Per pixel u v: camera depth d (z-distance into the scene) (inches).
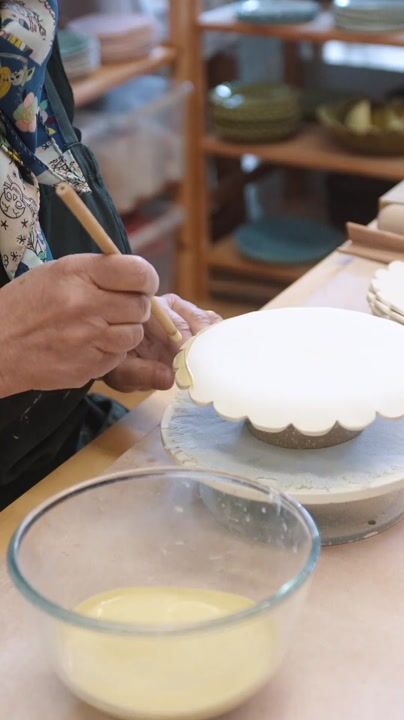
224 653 21.5
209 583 26.3
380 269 43.0
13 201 36.8
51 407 39.0
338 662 24.7
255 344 31.5
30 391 36.1
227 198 113.6
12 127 37.7
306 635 25.6
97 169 43.9
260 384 29.3
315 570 28.0
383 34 90.8
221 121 101.2
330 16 98.7
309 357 30.7
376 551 28.7
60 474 33.4
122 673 21.6
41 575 25.0
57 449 41.4
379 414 28.5
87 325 30.5
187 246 106.1
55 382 32.1
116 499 26.6
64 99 42.9
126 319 30.6
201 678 21.5
